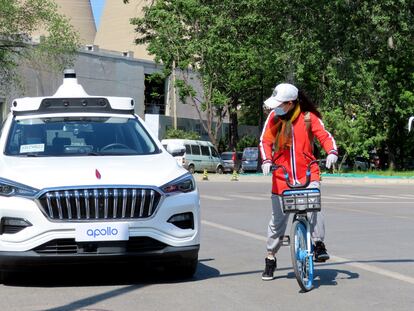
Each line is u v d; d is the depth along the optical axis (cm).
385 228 1441
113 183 759
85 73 6112
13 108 964
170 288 796
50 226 741
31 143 895
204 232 1350
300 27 4372
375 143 5000
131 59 6575
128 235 752
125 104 986
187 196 799
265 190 2775
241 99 5844
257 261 1006
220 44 4400
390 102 5028
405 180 3853
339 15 4338
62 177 766
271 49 4381
